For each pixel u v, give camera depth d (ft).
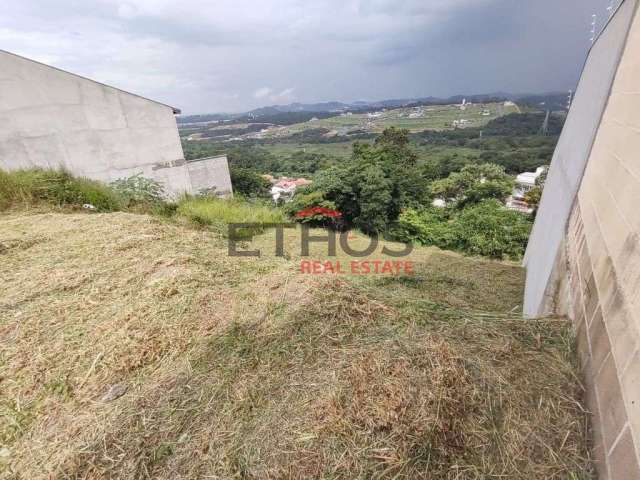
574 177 7.28
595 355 3.75
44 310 5.66
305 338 4.97
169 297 6.07
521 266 14.05
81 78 19.07
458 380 3.94
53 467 3.34
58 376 4.44
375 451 3.34
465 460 3.25
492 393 3.82
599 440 3.16
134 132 21.81
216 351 4.82
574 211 6.63
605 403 3.21
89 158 20.07
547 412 3.62
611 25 7.54
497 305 9.53
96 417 3.88
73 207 12.50
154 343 4.97
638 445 2.45
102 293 6.21
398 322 5.23
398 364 4.21
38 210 11.50
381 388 3.91
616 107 5.48
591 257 4.63
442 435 3.43
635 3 5.72
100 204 13.41
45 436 3.69
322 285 6.25
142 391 4.23
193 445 3.53
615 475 2.72
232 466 3.31
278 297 6.01
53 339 5.04
